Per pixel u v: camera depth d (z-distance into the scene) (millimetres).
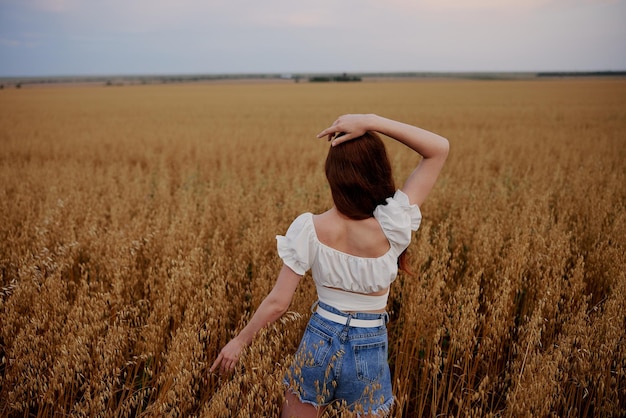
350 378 2107
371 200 2070
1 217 5656
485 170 10578
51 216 5215
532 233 4902
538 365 2584
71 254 4223
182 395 2496
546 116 26328
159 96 52531
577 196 6977
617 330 2748
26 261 3787
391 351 3617
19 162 12133
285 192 7539
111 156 14211
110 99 47094
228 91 64125
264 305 2182
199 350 2648
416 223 2158
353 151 2049
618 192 7711
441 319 3150
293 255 2115
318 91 60875
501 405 3158
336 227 2094
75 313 2902
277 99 45875
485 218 5992
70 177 9062
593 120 23953
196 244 4559
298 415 2211
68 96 52594
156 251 4578
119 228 5367
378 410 2182
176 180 10414
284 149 14781
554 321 3270
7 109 34000
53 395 2637
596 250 4477
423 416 3127
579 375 2717
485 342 2916
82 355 2576
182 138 17500
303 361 2127
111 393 2525
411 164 11281
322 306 2174
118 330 2793
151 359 2959
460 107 33344
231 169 11383
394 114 28609
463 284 4180
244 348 2258
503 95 46125
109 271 3934
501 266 4324
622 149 14078
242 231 5473
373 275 2074
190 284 3400
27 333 2764
